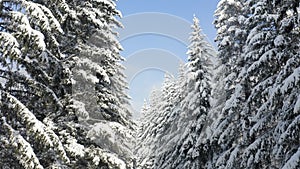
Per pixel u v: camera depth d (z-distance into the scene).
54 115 11.69
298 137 11.45
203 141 21.12
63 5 10.53
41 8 9.23
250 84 16.47
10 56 8.16
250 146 13.87
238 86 16.75
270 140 13.43
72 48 13.44
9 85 9.53
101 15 13.48
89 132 13.34
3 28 9.00
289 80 11.14
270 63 13.86
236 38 18.81
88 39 14.88
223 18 20.11
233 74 18.39
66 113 12.41
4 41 8.20
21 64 10.06
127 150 17.61
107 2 14.20
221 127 18.67
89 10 13.38
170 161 26.44
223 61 20.61
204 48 23.80
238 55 19.08
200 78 23.02
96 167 11.64
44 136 8.64
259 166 14.12
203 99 22.50
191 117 23.75
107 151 12.52
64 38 13.25
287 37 12.95
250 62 16.08
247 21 15.32
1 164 9.17
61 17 10.49
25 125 8.87
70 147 11.03
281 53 13.03
